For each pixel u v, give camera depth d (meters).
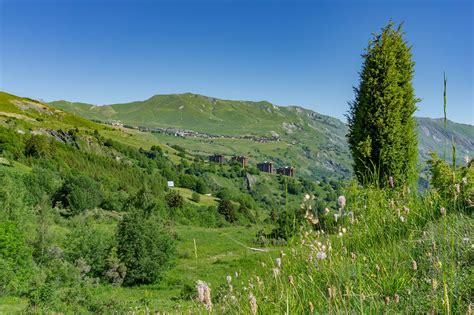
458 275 2.95
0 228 29.69
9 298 25.88
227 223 97.50
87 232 41.19
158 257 39.16
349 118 14.83
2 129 101.06
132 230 39.72
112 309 24.89
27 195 63.94
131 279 37.91
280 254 4.32
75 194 71.62
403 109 13.55
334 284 3.36
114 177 108.25
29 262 31.05
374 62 14.23
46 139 108.62
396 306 2.81
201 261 45.66
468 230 3.70
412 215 4.93
